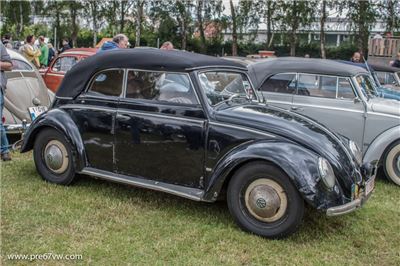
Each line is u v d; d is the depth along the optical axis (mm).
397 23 22875
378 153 5926
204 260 3473
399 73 9977
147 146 4402
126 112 4512
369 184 4219
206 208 4527
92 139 4750
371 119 6047
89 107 4762
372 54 13133
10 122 6535
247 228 3955
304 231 4109
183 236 3871
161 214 4332
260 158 3777
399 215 4668
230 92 4605
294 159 3688
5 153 5875
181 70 4289
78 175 5062
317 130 4141
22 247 3543
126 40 7820
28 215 4156
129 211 4367
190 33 28109
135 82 4551
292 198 3729
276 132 3910
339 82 6293
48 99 7242
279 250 3709
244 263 3473
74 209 4352
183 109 4238
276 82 6727
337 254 3697
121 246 3631
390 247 3883
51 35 36469
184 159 4219
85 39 33188
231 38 28266
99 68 4766
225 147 4008
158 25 28375
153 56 4480
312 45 26031
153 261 3422
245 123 4016
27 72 7035
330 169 3744
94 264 3342
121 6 29281
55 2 34531
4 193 4676
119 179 4562
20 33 38812
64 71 10047
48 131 5000
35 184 5004
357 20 23531
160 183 4379
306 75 6504
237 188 3967
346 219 4461
